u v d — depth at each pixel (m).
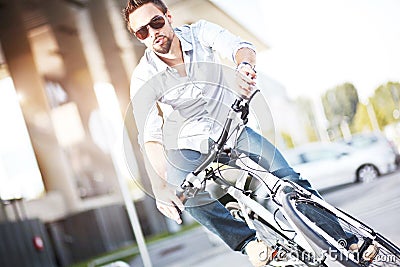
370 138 9.83
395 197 6.50
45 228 10.70
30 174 11.11
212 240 7.67
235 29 10.62
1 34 10.20
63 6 9.09
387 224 4.83
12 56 10.77
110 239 11.61
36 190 11.20
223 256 6.25
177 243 9.48
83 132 12.08
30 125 11.30
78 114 12.02
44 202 10.92
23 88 11.21
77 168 12.09
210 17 9.88
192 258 7.11
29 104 11.27
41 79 11.21
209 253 7.05
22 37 10.27
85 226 11.36
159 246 9.73
